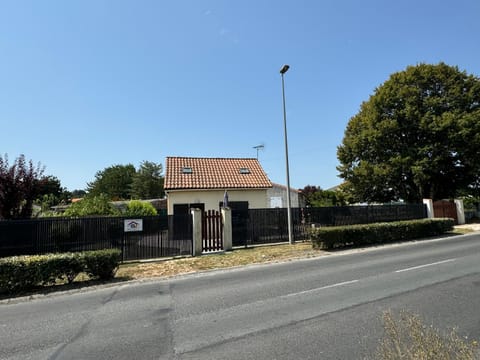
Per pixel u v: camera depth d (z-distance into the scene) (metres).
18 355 3.96
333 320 4.69
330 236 12.87
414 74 25.70
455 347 2.91
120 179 60.16
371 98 28.72
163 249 11.98
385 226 14.61
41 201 20.50
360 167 27.03
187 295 6.67
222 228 13.56
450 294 5.77
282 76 15.22
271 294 6.38
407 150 25.02
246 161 23.83
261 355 3.65
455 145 23.08
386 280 7.12
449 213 23.08
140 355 3.81
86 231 11.11
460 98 24.20
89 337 4.49
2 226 10.10
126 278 8.68
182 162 22.03
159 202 28.94
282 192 29.86
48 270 7.75
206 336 4.33
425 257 9.97
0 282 7.30
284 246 14.02
